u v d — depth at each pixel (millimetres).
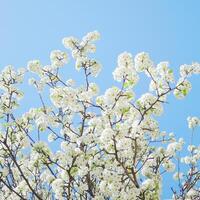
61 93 1805
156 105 1654
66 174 1653
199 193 1864
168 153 1694
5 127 1827
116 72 1665
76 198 1776
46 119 1861
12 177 1868
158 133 1682
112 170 1705
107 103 1673
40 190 1878
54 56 2004
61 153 1614
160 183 1675
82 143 1733
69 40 1965
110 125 1633
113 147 1610
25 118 1922
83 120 1837
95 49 1975
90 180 1723
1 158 1892
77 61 1890
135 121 1646
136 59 1638
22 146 1876
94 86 1893
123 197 1567
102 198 1656
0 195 1926
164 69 1621
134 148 1638
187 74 1621
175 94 1621
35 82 1974
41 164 1730
